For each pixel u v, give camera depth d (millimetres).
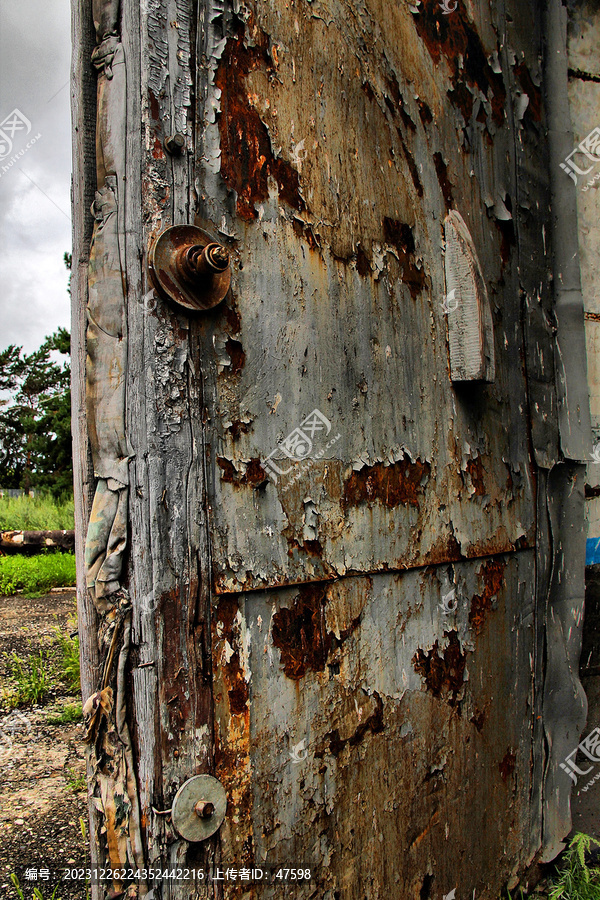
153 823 908
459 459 1669
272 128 1162
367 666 1331
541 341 2107
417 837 1464
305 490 1189
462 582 1681
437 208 1648
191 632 977
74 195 1016
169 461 960
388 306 1441
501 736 1826
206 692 990
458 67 1795
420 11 1653
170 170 980
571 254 2230
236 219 1078
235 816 1021
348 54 1372
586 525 2221
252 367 1097
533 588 2018
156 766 918
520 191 2057
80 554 972
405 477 1465
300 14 1248
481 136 1879
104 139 968
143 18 961
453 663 1621
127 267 939
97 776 908
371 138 1426
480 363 1598
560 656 2096
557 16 2260
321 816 1195
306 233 1223
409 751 1453
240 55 1108
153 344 945
